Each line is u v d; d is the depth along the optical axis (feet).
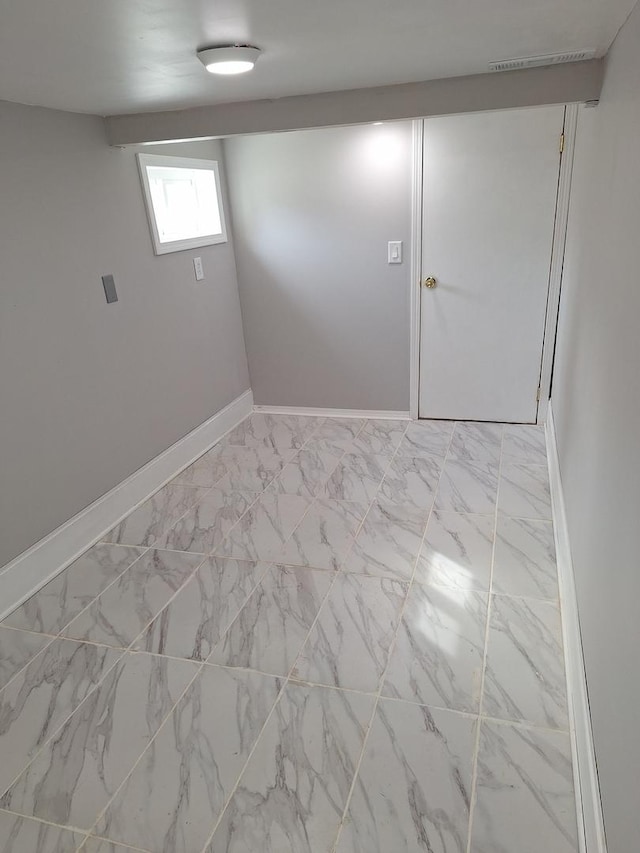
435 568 7.60
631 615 3.55
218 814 4.81
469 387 11.98
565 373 8.93
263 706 5.76
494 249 10.78
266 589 7.42
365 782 4.98
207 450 11.76
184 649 6.54
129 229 9.24
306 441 11.89
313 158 11.13
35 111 7.38
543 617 6.66
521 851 4.41
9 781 5.20
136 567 8.07
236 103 8.00
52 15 3.92
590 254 6.87
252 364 13.28
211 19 4.19
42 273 7.64
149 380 9.97
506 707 5.57
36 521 7.75
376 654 6.28
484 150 10.18
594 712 4.54
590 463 5.72
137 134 8.48
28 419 7.55
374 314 11.96
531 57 6.23
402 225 11.13
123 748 5.44
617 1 4.35
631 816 3.22
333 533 8.54
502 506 8.96
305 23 4.48
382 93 7.47
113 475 9.20
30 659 6.54
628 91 4.73
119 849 4.62
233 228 12.14
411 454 10.94
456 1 4.20
